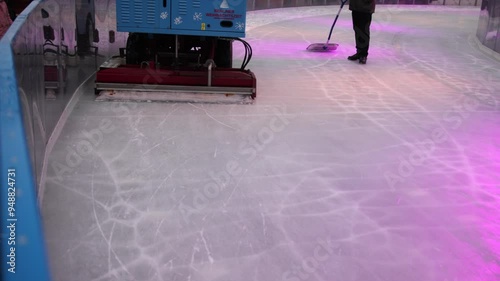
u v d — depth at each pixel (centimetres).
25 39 223
